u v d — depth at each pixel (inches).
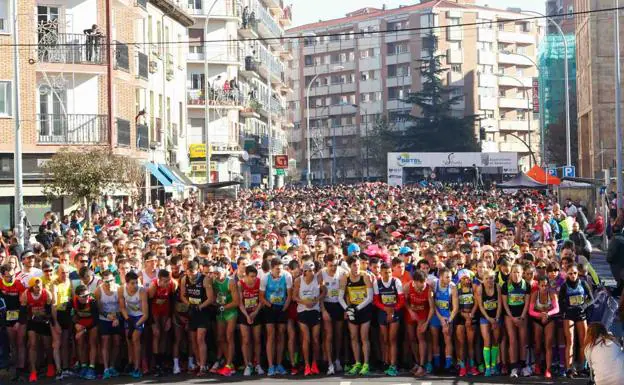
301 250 743.7
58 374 667.4
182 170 2325.3
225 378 657.0
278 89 4345.5
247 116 3336.6
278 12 4335.6
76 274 679.7
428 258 691.4
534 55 5684.1
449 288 655.8
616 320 639.1
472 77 5388.8
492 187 2605.8
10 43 1507.1
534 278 649.0
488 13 5467.5
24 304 659.4
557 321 649.6
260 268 707.4
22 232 1123.9
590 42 2898.6
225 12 3016.7
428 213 1331.2
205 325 668.1
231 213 1304.1
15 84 1137.4
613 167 2546.8
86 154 1326.3
